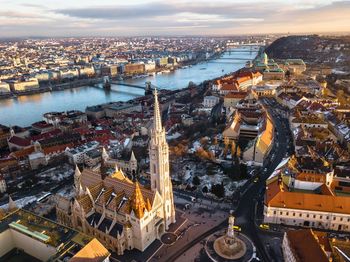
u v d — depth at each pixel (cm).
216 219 18900
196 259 15800
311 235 14212
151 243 17025
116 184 17875
